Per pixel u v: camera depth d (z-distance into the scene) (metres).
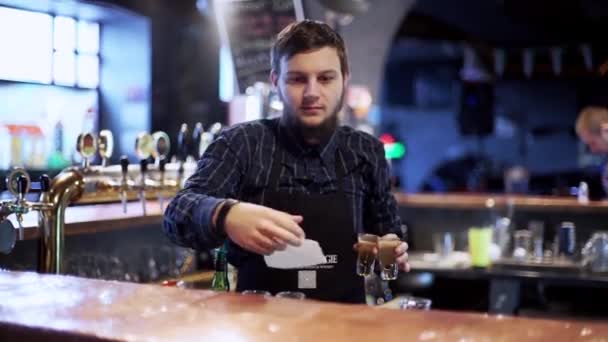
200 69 6.06
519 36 8.05
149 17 5.47
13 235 2.24
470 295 4.65
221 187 2.11
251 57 4.58
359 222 2.30
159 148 3.18
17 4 4.65
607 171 4.96
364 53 6.00
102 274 2.85
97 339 1.17
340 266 2.16
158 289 1.54
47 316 1.29
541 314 4.11
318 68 2.06
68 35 5.09
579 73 8.19
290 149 2.23
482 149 12.46
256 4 4.57
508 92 11.96
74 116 5.16
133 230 3.22
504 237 4.38
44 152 4.53
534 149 12.03
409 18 8.24
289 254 1.90
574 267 3.98
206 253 3.50
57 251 2.39
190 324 1.22
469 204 4.61
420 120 13.21
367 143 2.36
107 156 2.97
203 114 6.12
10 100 4.66
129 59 5.51
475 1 7.48
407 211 4.88
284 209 2.17
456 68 12.27
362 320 1.24
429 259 4.40
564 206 4.36
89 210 3.06
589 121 4.47
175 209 1.84
